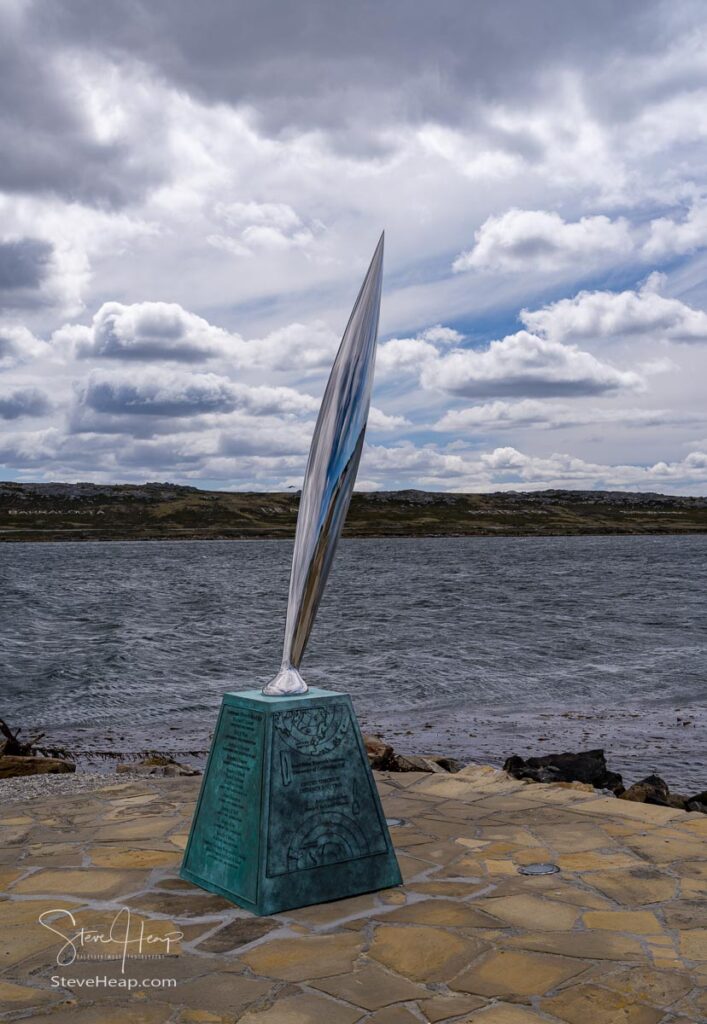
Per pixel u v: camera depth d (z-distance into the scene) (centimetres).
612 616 3259
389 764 838
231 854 372
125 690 1777
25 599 4297
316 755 376
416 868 407
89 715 1509
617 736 1298
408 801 530
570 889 376
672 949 313
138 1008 273
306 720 379
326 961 306
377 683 1836
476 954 310
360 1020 264
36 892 379
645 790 787
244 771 376
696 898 364
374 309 391
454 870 404
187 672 2027
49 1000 279
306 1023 262
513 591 4638
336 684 1827
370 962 305
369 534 19675
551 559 8956
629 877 390
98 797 554
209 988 287
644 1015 265
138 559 10150
